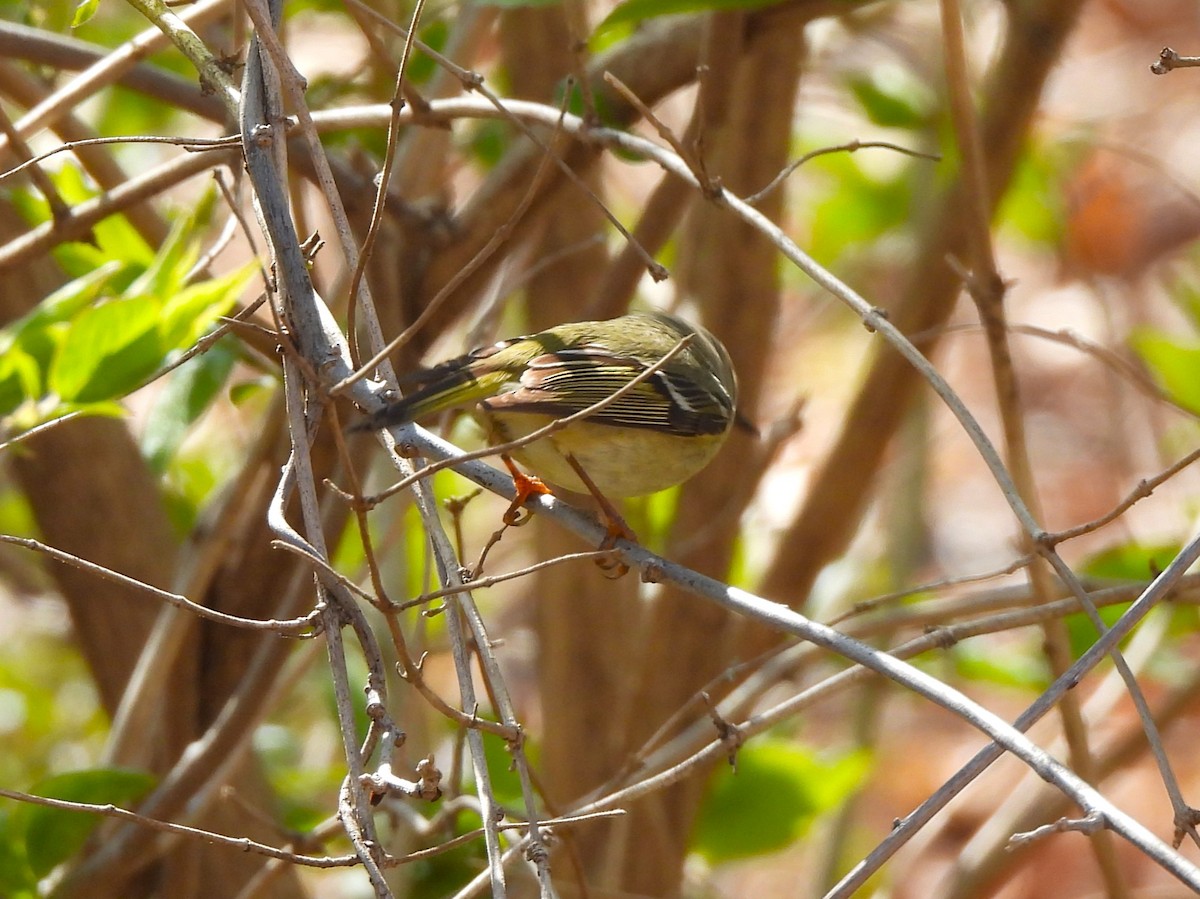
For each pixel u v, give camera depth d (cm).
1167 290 1551
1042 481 1809
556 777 1030
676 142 666
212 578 935
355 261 572
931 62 1241
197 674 940
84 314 647
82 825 779
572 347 781
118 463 921
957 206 928
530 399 700
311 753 1328
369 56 1009
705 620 978
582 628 1026
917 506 1259
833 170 1382
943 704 477
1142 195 1931
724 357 910
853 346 1827
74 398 675
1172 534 1357
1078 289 1883
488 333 930
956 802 1309
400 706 980
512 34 1038
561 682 1030
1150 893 1252
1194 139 1995
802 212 1527
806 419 1709
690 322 923
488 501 1530
